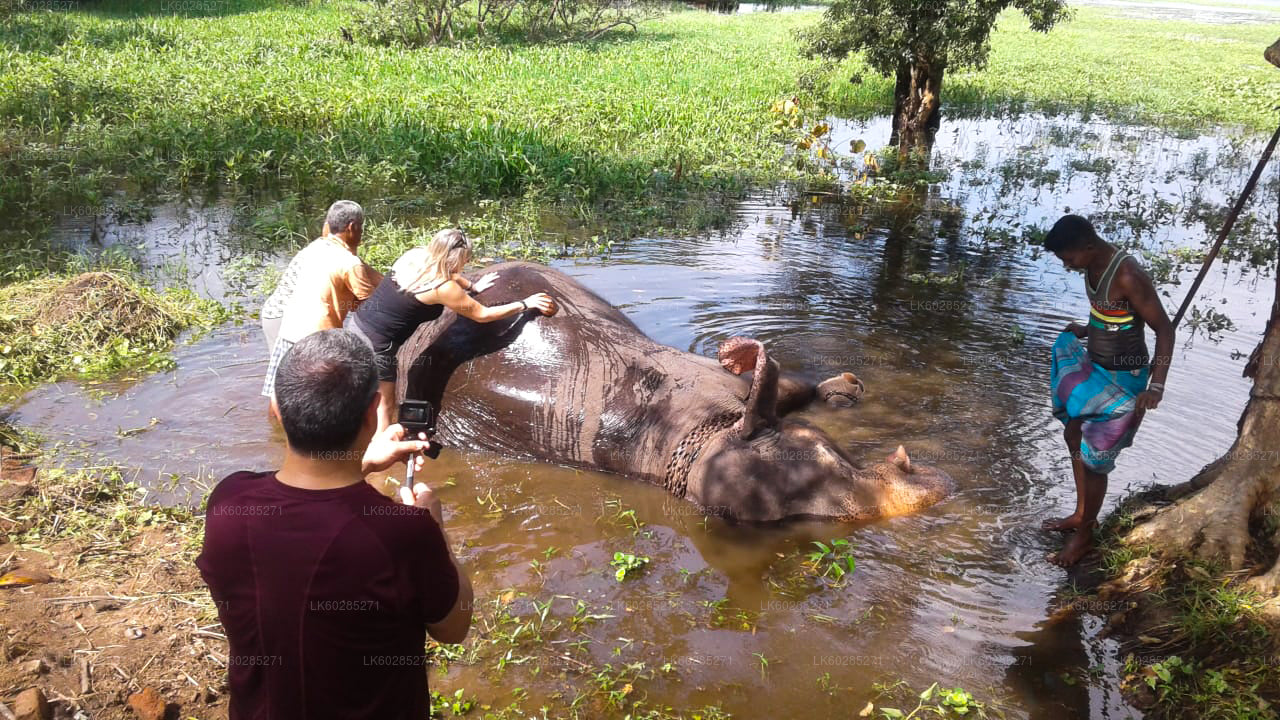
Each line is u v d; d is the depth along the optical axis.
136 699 3.78
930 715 4.09
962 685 4.30
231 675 2.55
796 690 4.23
